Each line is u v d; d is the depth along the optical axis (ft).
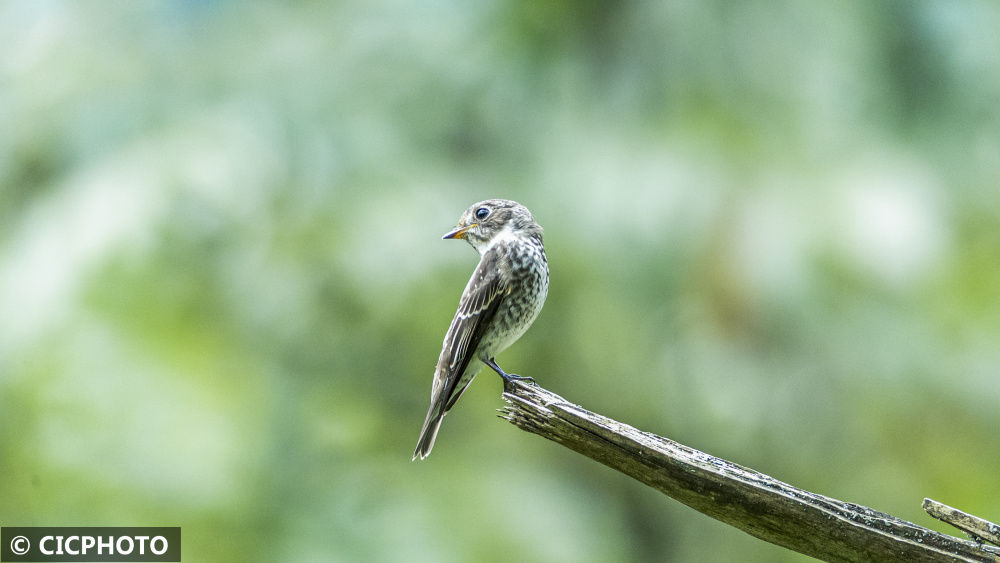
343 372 39.50
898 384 36.96
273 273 36.99
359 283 37.47
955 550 15.16
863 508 15.38
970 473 37.78
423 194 38.19
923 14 39.14
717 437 38.47
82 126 38.24
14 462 32.83
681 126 38.04
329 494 36.06
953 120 38.75
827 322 36.29
